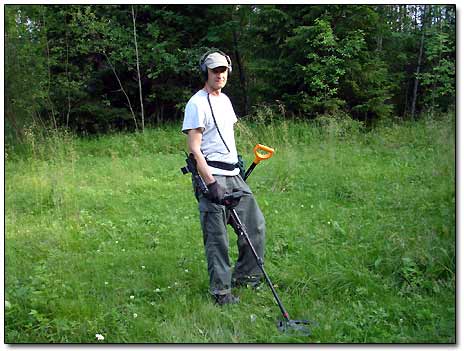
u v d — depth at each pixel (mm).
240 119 12000
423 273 4137
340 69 12023
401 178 7410
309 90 12797
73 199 6918
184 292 4051
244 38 14562
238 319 3586
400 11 14289
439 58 13328
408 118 13406
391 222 5316
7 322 3557
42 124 13469
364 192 6727
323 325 3453
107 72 15016
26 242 5402
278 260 4660
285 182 7473
